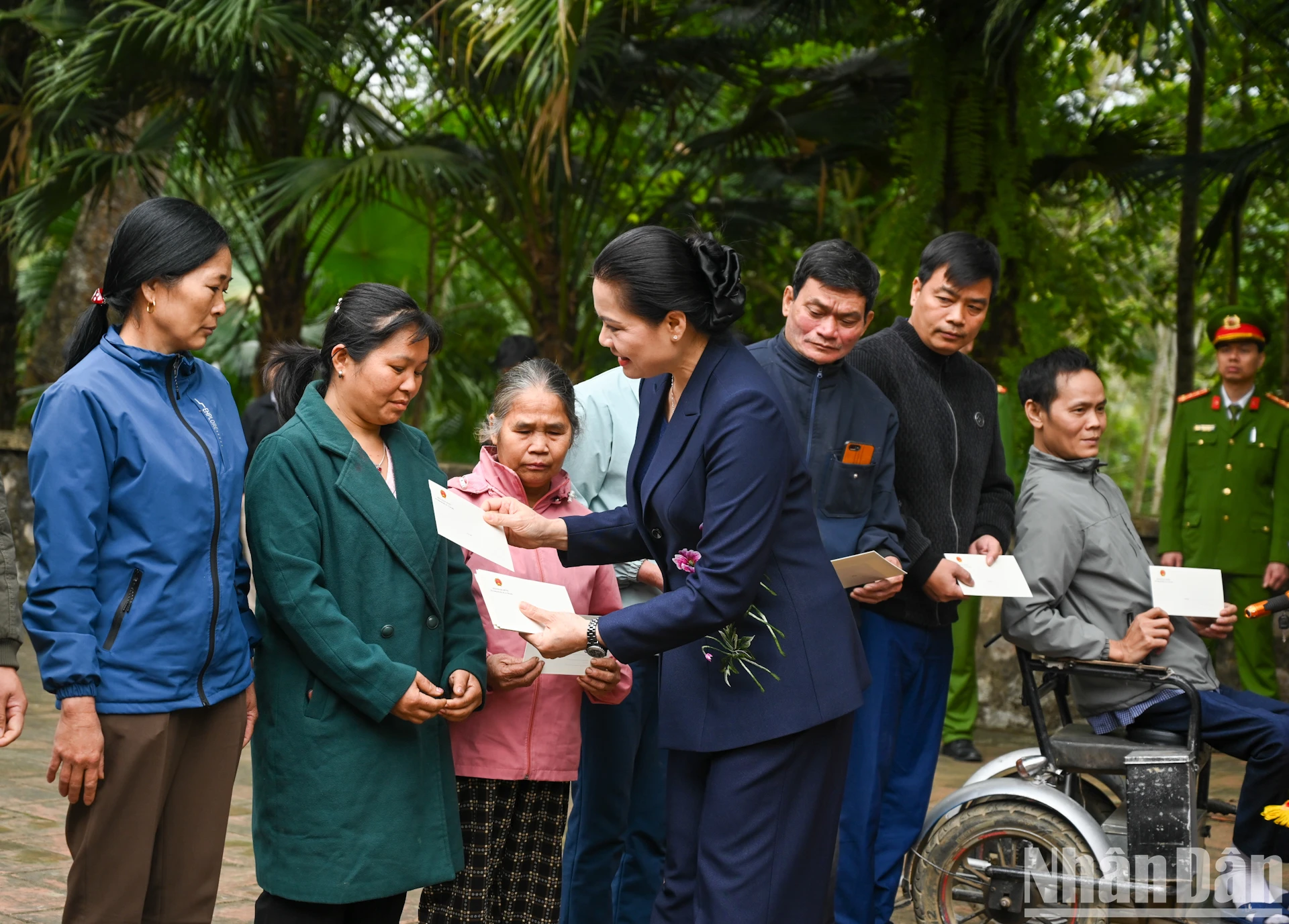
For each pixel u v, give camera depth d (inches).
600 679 107.0
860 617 129.3
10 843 153.0
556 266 317.7
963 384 138.5
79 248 388.5
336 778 94.2
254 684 101.0
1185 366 328.2
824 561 94.0
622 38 311.4
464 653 102.0
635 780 125.7
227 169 336.8
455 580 104.7
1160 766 119.0
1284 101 331.6
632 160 343.3
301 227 311.0
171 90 300.7
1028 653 129.7
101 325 93.9
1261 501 229.9
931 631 131.5
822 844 93.2
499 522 100.1
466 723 108.7
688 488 90.2
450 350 468.1
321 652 93.2
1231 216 283.7
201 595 90.3
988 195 253.8
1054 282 283.4
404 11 302.2
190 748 92.8
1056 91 336.2
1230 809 132.5
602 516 103.1
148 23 281.7
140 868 88.9
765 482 88.1
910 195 274.5
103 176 298.4
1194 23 239.1
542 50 256.2
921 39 256.1
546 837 111.3
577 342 331.3
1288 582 224.5
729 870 90.4
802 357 123.5
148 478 88.2
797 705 90.4
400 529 98.6
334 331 100.0
